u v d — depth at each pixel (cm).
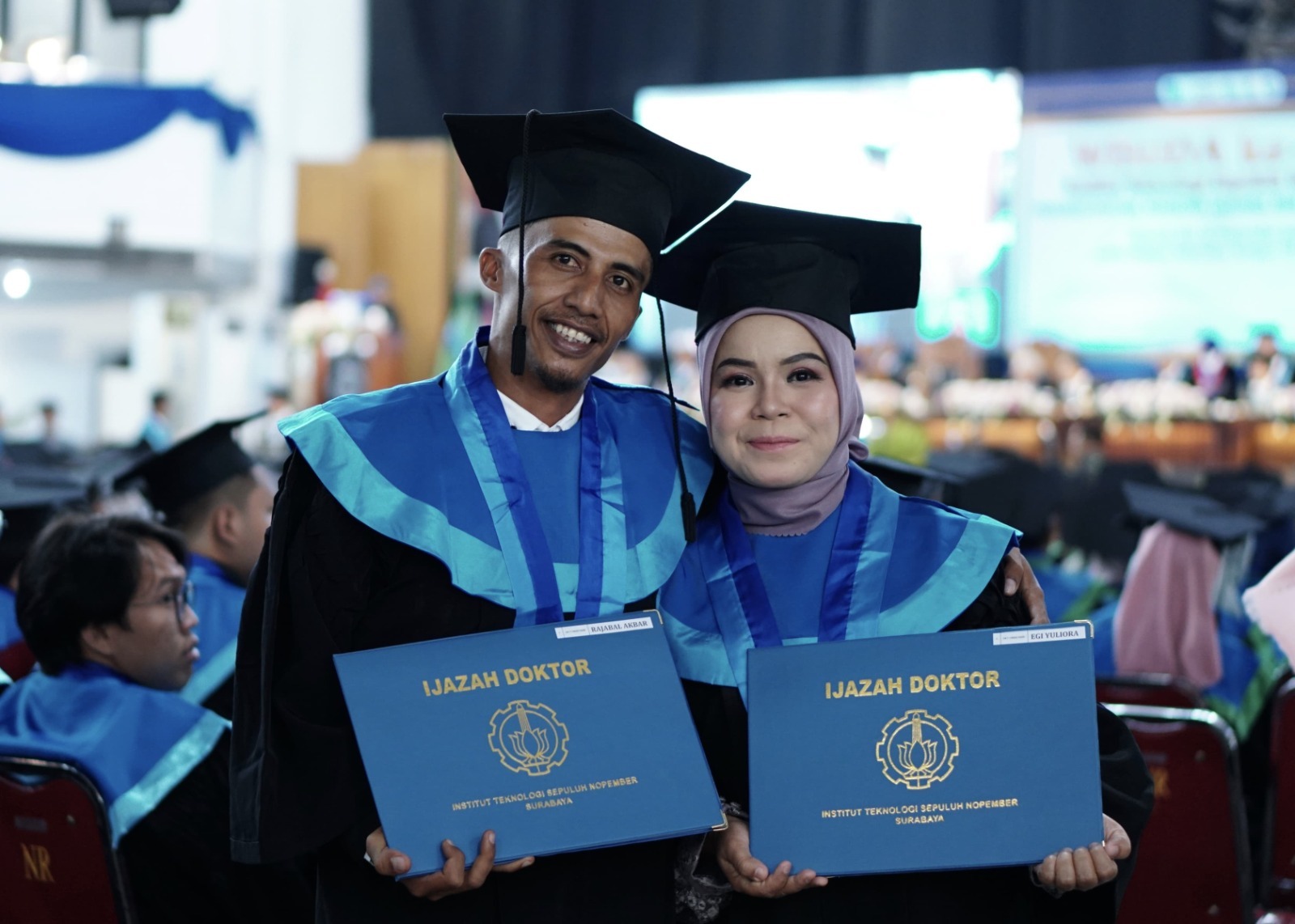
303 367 1206
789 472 191
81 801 210
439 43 1220
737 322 195
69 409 1373
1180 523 351
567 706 173
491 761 171
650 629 177
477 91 1223
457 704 172
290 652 182
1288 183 1045
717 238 206
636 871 190
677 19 1201
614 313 193
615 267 193
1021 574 196
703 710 193
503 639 174
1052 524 504
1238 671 346
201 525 310
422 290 1323
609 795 171
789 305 194
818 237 201
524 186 195
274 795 177
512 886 185
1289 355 1042
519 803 170
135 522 242
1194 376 1044
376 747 170
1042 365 1074
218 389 1243
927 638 176
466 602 186
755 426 192
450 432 193
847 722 175
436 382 203
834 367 194
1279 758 280
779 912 189
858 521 199
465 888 169
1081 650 175
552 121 191
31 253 871
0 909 220
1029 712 174
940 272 1115
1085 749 173
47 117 845
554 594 187
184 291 1030
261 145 976
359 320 1217
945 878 189
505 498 190
